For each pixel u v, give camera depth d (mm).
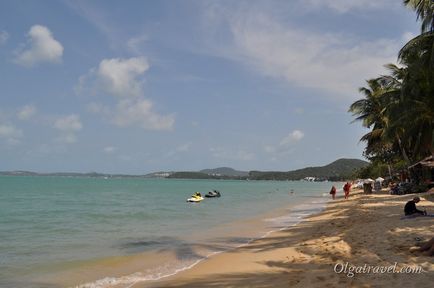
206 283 10297
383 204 28953
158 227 23203
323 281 9086
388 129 38812
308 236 17156
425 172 42969
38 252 15281
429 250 10750
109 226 23797
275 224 23859
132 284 10469
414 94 31625
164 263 13133
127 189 94000
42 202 46469
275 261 12258
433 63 24500
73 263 13203
